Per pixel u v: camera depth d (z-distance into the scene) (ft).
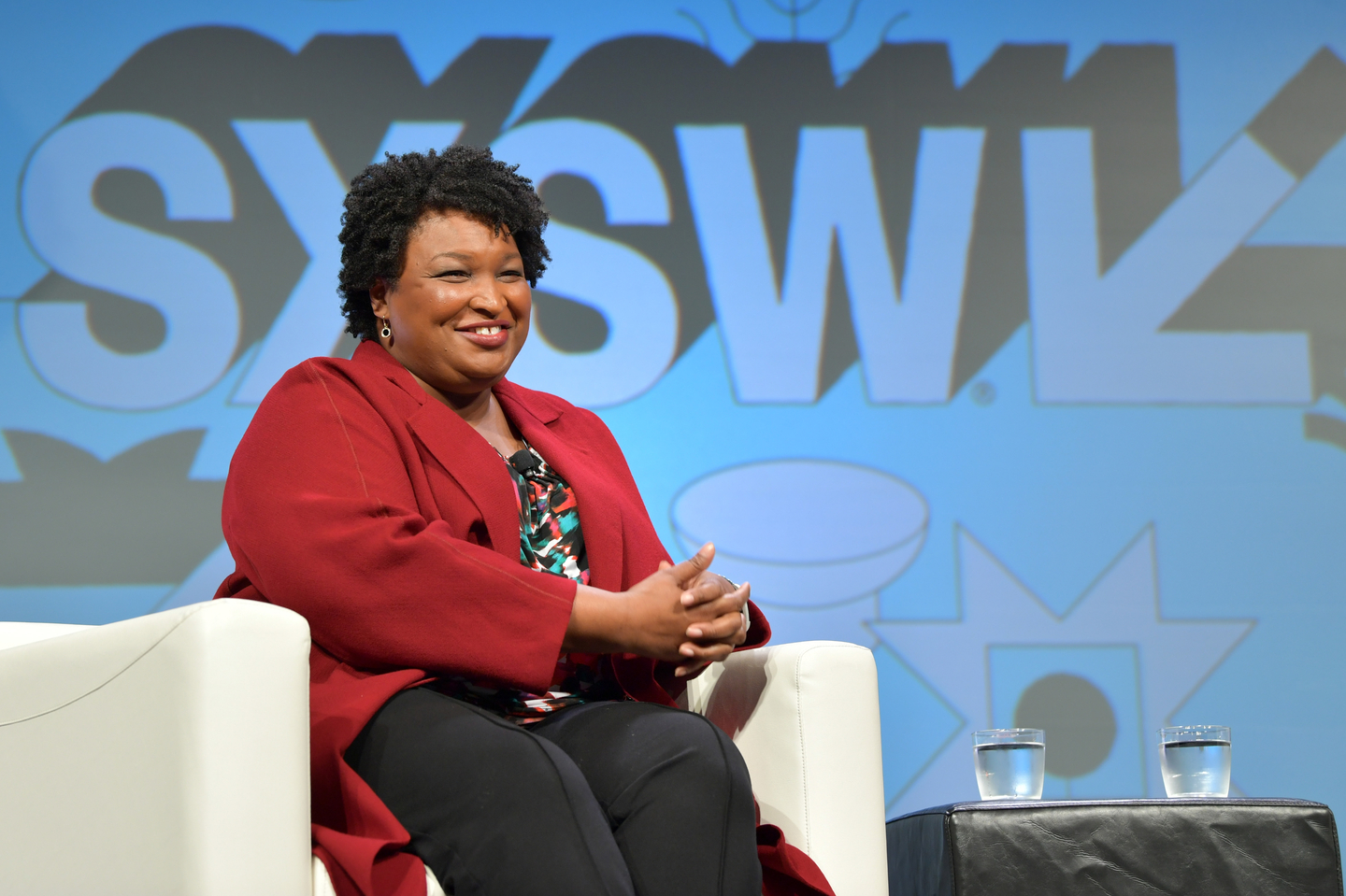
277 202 12.75
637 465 12.71
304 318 12.63
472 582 5.54
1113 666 12.69
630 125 13.15
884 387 12.99
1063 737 12.57
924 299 13.12
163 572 12.11
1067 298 13.19
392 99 13.00
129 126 12.66
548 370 12.76
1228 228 13.39
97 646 4.97
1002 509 12.87
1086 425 13.03
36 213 12.41
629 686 6.31
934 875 7.04
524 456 6.70
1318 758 12.62
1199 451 13.06
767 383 12.92
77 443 12.18
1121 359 13.14
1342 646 12.80
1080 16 13.60
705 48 13.32
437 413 6.47
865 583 12.69
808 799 6.12
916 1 13.52
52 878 4.95
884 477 12.86
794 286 13.07
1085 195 13.35
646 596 5.68
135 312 12.42
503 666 5.49
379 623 5.47
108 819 4.83
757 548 12.67
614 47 13.26
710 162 13.16
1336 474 13.07
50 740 5.05
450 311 6.57
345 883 4.88
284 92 12.89
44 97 12.58
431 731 5.24
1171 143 13.48
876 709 6.33
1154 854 6.81
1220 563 12.88
